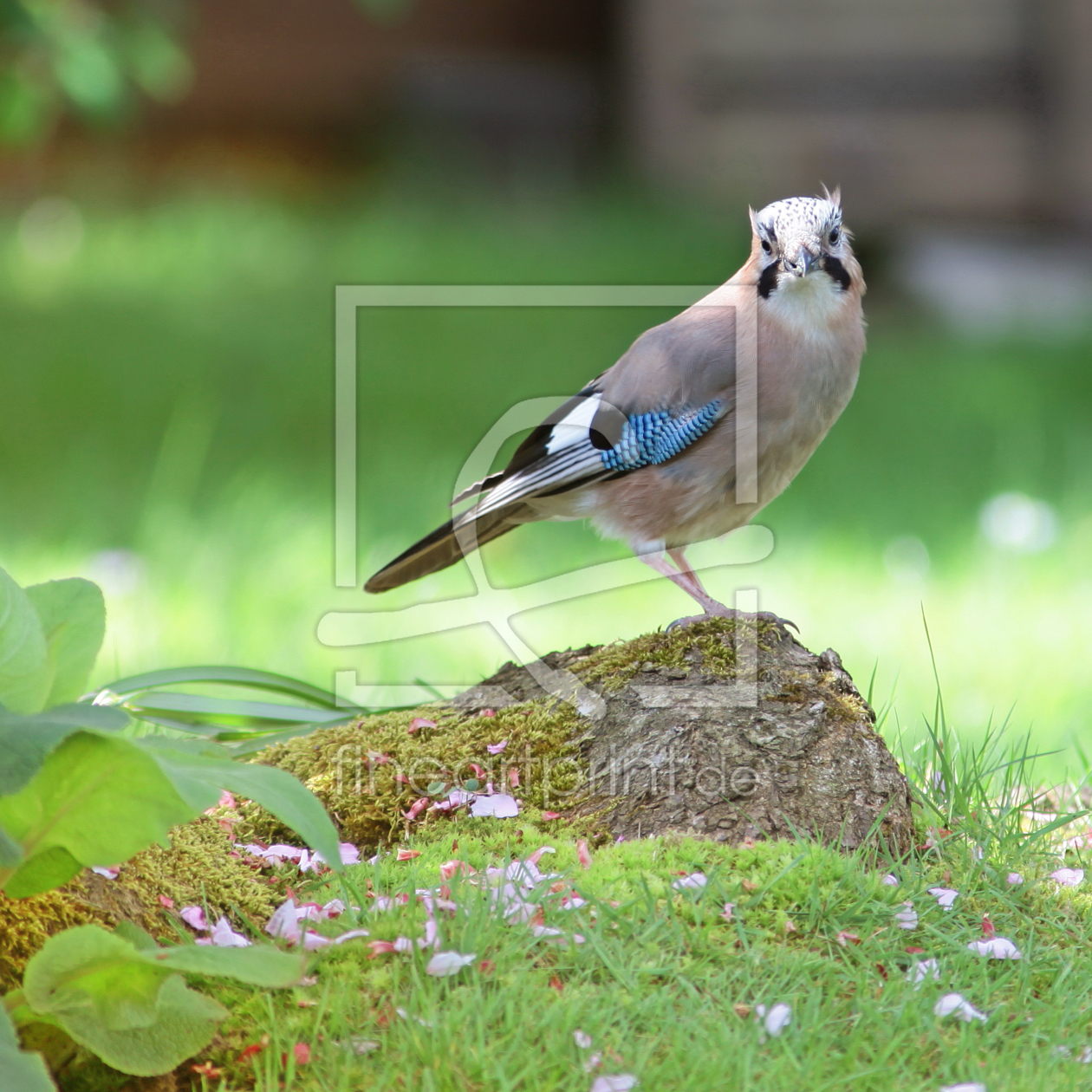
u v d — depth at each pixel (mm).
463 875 4816
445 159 33438
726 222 28203
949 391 18031
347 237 27953
